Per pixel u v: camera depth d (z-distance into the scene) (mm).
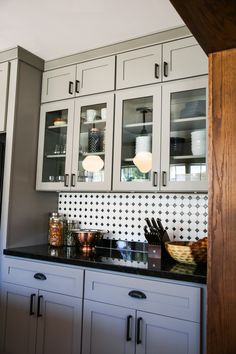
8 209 2334
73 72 2486
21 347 2117
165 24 2031
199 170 1968
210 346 1088
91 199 2693
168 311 1644
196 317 1565
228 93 1138
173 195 2342
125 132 2244
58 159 2541
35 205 2580
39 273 2105
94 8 1861
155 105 2115
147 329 1689
